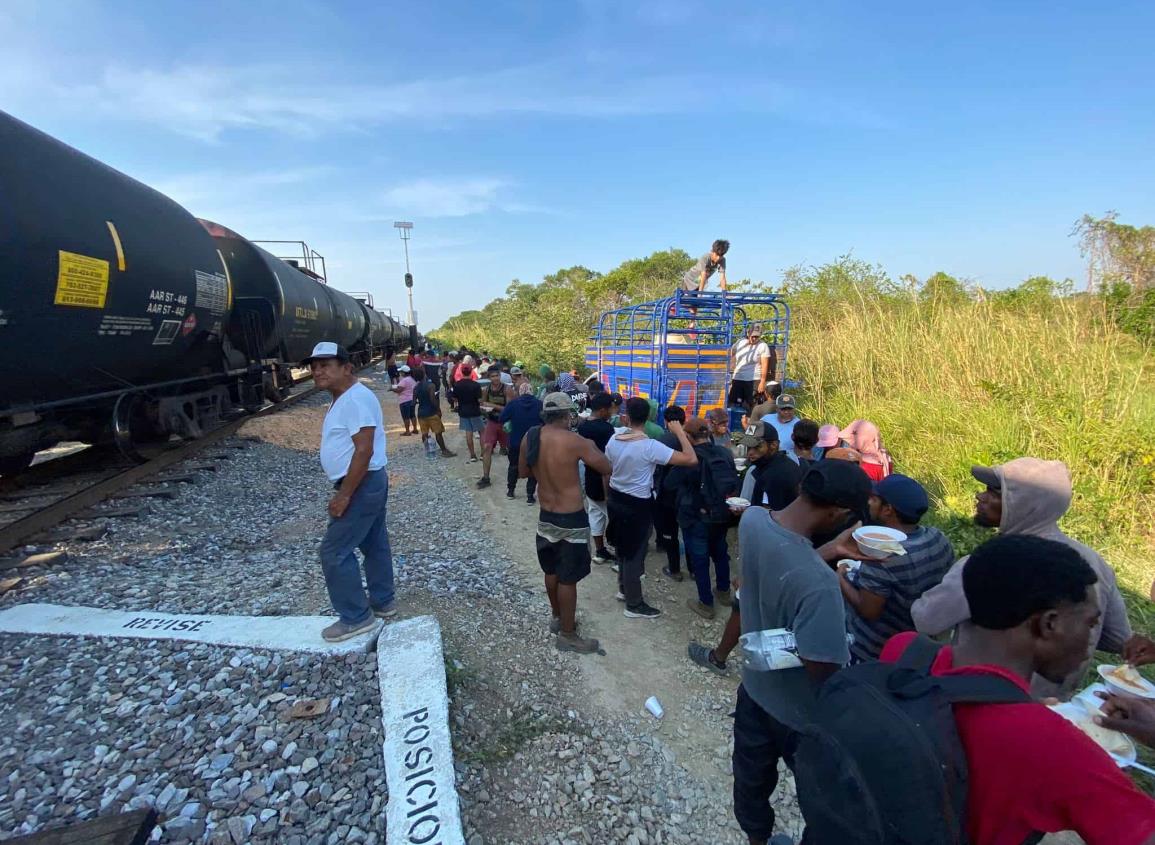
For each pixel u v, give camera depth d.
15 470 7.18
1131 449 5.70
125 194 6.51
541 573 5.39
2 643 3.48
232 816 2.33
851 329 10.95
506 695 3.31
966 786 1.09
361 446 3.23
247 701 2.94
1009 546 1.27
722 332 8.45
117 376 6.92
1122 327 8.52
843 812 1.13
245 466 8.42
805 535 2.10
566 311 21.22
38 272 4.91
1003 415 6.93
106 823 2.14
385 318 30.88
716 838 2.66
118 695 3.01
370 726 2.78
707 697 3.64
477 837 2.43
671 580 5.35
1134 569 4.71
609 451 4.43
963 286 11.38
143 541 5.46
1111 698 2.16
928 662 1.44
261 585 4.43
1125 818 0.98
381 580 3.87
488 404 10.06
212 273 8.24
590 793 2.77
